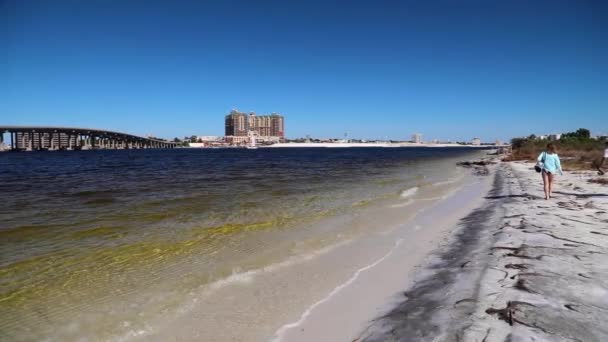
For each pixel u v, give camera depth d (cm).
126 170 4091
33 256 820
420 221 1187
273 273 708
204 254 834
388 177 3012
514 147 8275
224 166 4947
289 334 480
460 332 415
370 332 462
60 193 1944
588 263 625
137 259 798
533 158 5109
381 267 731
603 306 460
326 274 700
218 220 1211
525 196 1533
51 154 11625
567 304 468
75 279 683
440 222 1166
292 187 2223
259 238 972
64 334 495
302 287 638
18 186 2322
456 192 1959
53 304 582
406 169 4216
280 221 1191
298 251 852
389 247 879
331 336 468
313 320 516
